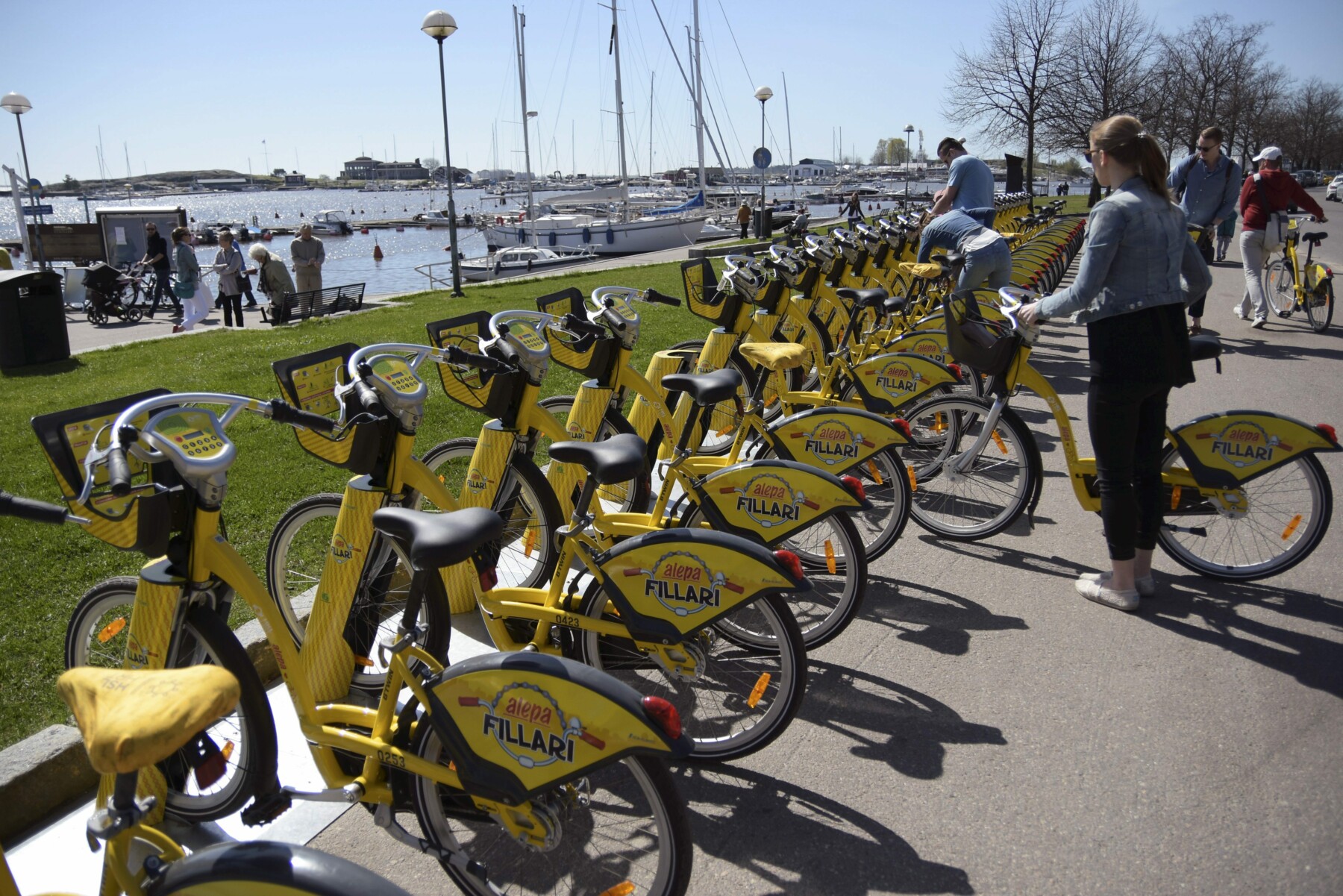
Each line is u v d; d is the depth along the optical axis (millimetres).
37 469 5766
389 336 10438
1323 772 2910
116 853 1843
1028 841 2641
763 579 2764
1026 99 28000
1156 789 2846
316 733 2430
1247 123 40469
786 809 2789
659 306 11875
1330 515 4055
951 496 4918
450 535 2109
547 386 7410
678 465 3477
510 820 2223
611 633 2896
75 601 3926
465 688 2197
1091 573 4359
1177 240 3768
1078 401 7492
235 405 2381
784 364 3992
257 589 2398
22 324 9758
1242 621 3887
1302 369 8227
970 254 6211
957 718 3236
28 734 2984
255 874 1654
